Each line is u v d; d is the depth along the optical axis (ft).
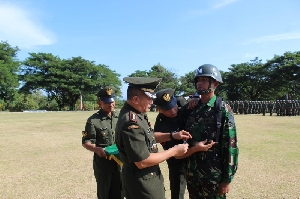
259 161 26.27
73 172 23.86
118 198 14.44
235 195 17.46
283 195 17.30
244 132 48.03
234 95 187.52
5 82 164.76
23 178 22.16
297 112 97.45
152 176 9.59
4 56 175.11
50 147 36.06
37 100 211.82
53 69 179.73
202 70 10.46
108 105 14.89
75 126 63.16
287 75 162.40
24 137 45.29
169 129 12.73
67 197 17.83
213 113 10.34
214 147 10.27
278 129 52.54
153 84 9.63
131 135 8.98
